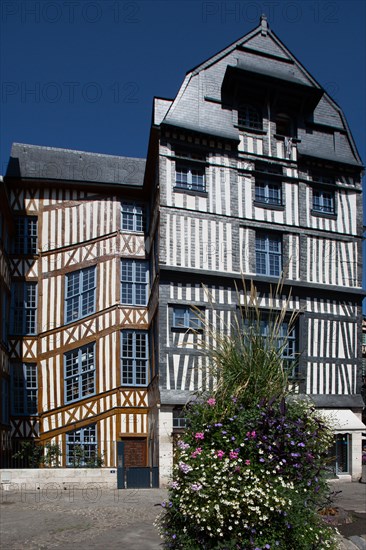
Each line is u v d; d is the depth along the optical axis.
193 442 5.08
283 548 4.55
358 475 15.60
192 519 4.73
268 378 5.42
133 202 18.61
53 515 9.25
